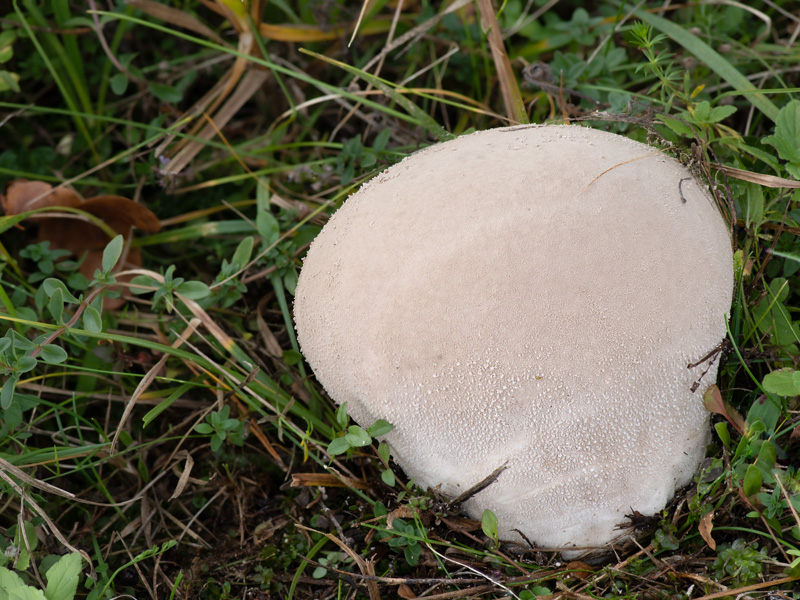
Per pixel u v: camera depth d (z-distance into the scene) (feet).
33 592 1.60
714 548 1.64
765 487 1.65
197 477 1.80
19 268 1.90
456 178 1.66
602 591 1.65
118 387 1.83
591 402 1.61
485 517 1.64
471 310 1.61
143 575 1.72
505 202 1.64
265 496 1.78
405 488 1.69
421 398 1.63
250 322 1.86
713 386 1.65
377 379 1.64
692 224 1.65
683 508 1.67
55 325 1.72
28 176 1.91
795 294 1.78
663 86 1.83
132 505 1.78
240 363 1.83
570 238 1.62
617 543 1.66
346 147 1.90
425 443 1.65
